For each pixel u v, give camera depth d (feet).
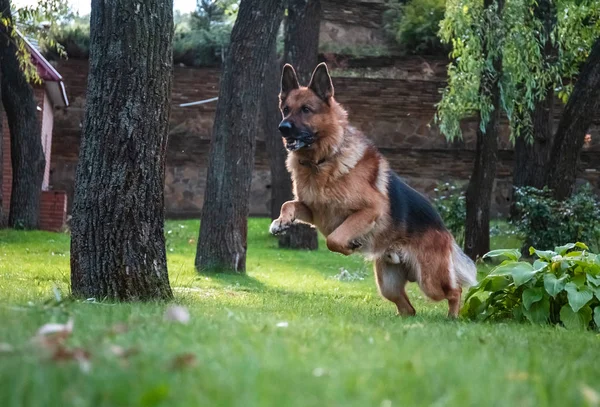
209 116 87.92
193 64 87.81
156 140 24.03
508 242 66.03
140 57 23.47
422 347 13.08
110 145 23.48
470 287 26.00
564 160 55.21
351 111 87.15
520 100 57.11
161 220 24.53
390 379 9.44
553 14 60.95
